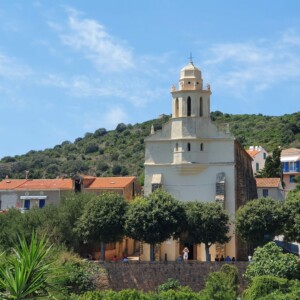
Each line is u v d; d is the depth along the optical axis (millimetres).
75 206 100562
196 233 92188
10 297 29047
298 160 173625
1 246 77875
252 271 79250
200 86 106188
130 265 87375
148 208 92750
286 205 92375
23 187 125562
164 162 104812
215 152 103438
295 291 66250
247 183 116125
